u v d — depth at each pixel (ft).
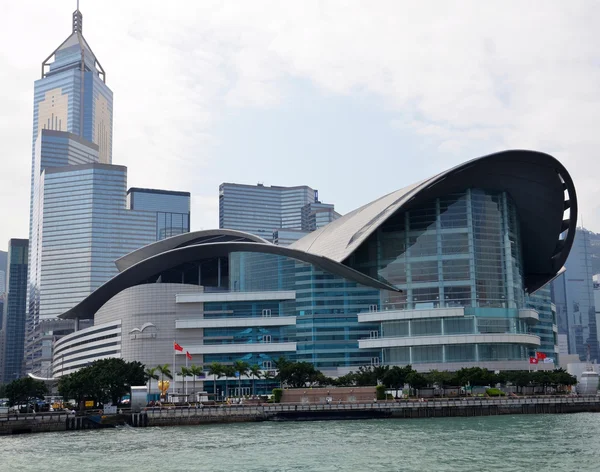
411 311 558.15
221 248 611.88
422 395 490.90
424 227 575.79
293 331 578.66
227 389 569.64
